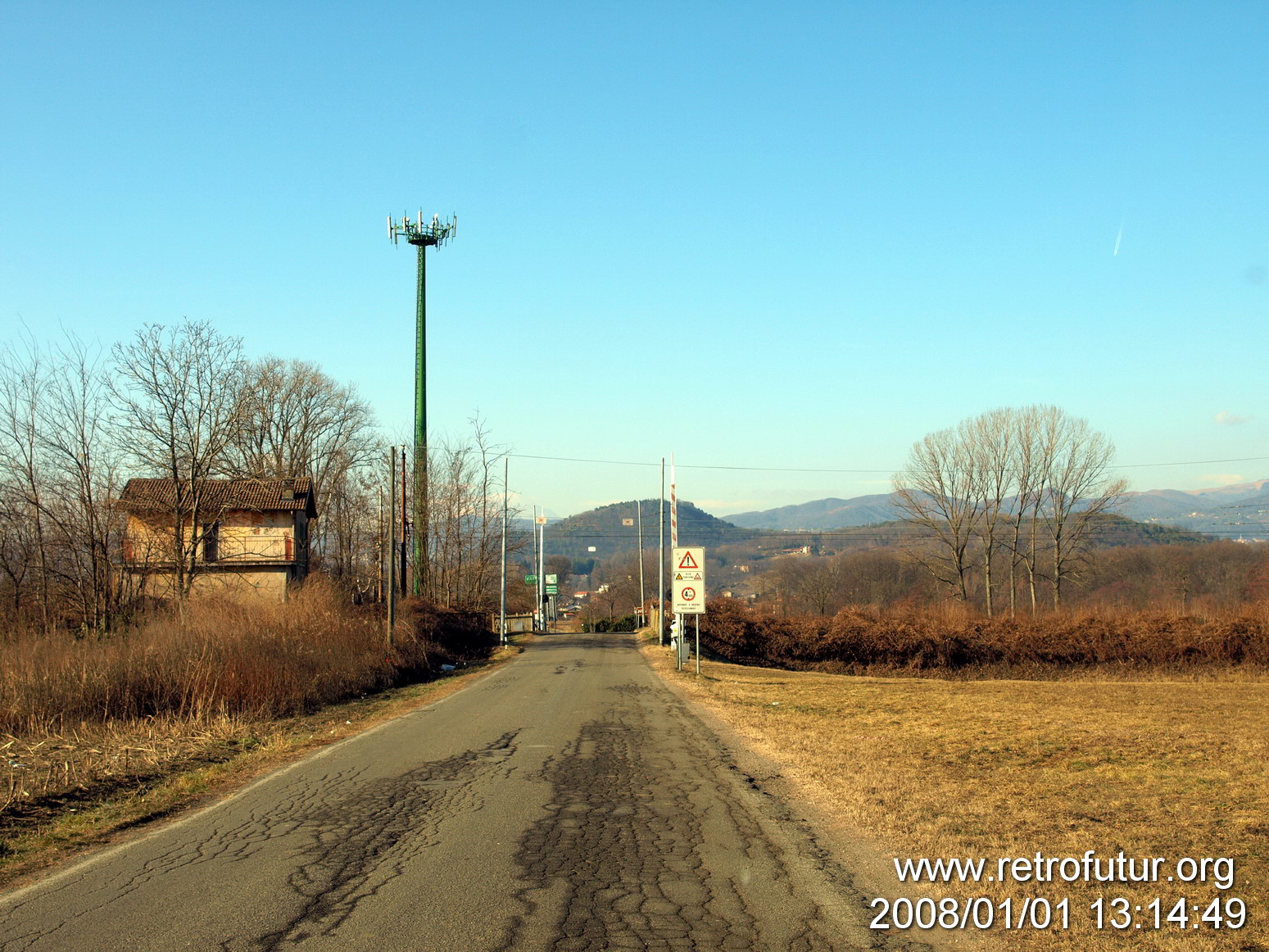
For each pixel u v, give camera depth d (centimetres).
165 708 1645
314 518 5106
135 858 700
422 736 1412
